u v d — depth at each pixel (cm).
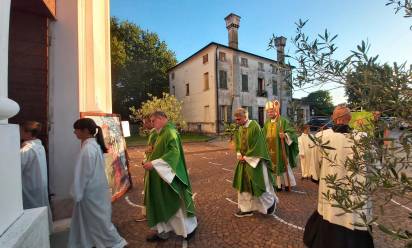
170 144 353
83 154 307
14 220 147
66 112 429
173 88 2777
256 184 423
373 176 114
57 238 375
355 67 112
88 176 306
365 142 115
